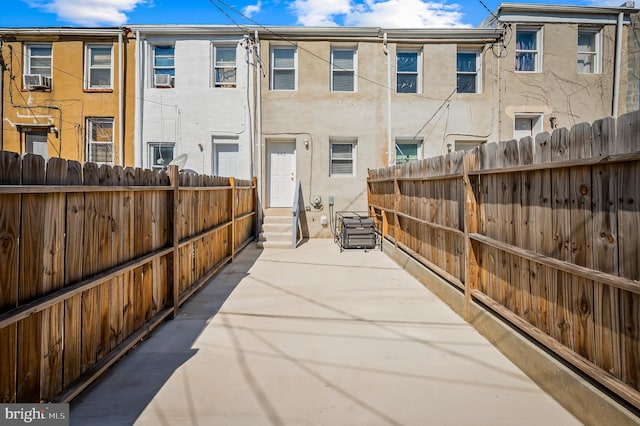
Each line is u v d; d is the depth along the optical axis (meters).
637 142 1.93
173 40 10.33
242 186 8.68
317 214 10.37
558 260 2.61
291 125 10.36
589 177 2.33
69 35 10.21
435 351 3.32
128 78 10.29
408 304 4.67
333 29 10.18
